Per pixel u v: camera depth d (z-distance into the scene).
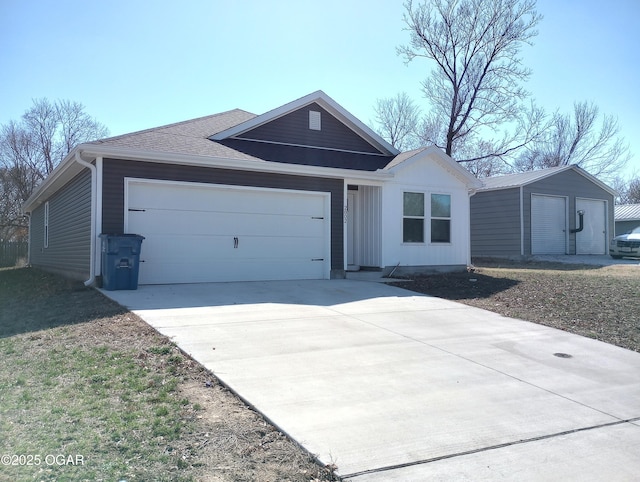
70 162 11.59
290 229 12.83
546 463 3.92
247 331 7.24
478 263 21.66
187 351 6.16
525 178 23.67
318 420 4.45
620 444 4.32
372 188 14.58
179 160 11.08
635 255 21.31
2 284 14.77
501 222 23.44
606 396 5.48
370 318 8.46
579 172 24.44
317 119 15.25
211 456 3.73
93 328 7.18
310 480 3.50
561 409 5.04
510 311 9.61
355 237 15.15
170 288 10.61
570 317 9.15
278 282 12.12
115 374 5.30
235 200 12.10
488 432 4.41
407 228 14.67
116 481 3.30
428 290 11.63
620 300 10.05
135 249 10.29
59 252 15.90
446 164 15.30
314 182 13.14
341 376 5.61
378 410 4.74
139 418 4.25
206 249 11.72
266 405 4.70
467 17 29.44
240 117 16.56
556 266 19.38
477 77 30.27
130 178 10.84
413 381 5.59
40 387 4.95
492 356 6.71
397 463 3.78
